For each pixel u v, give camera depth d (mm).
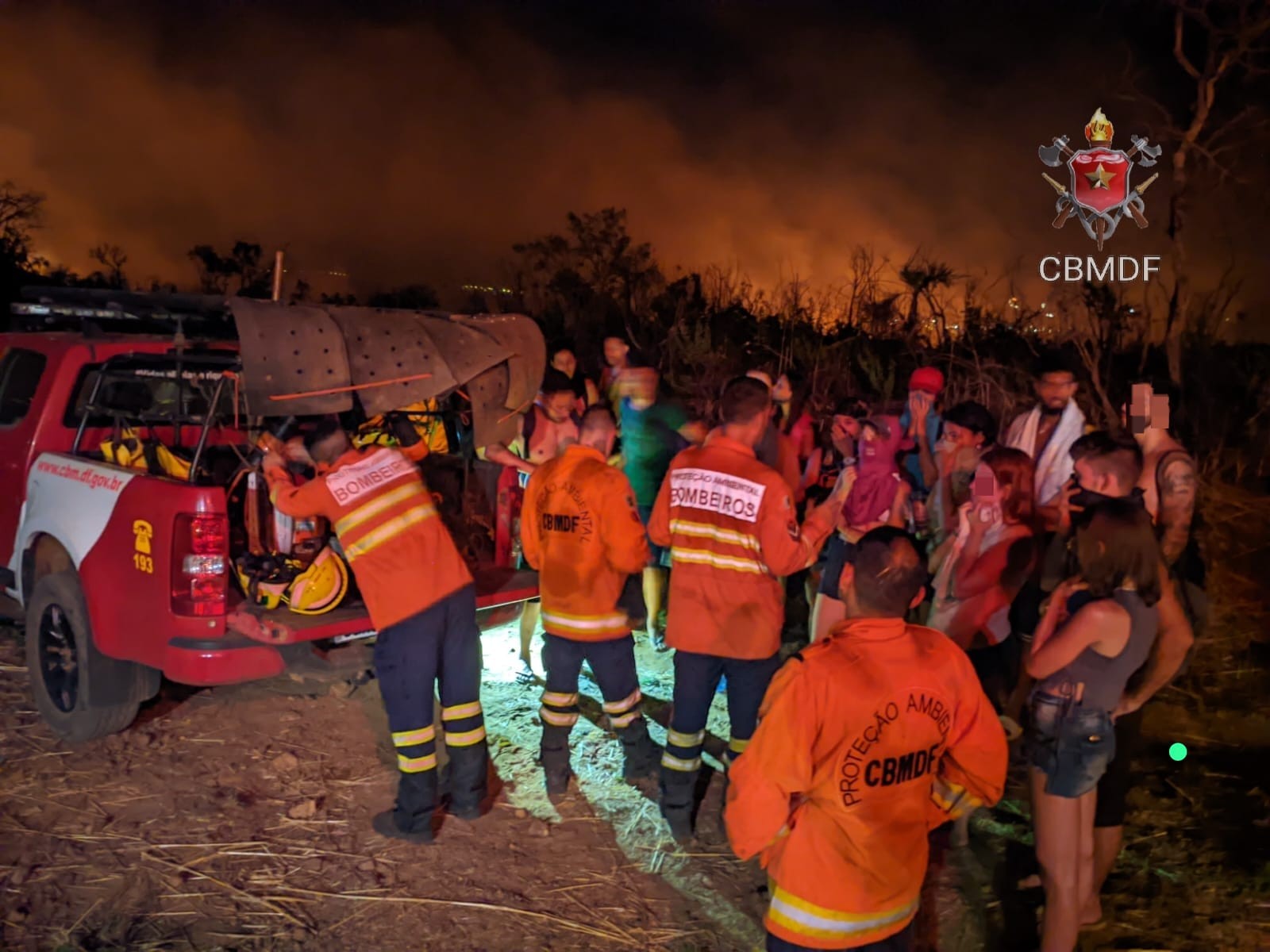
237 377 4590
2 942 3467
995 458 4301
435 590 4062
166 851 4039
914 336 10711
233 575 4734
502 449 5332
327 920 3646
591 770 4852
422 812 4152
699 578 4008
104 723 4863
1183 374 10164
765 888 3910
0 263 18906
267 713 5359
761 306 11969
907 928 2541
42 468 5230
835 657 2393
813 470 6367
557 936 3588
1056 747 3053
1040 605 4129
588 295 12859
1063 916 3141
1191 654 3492
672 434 6406
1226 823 4344
